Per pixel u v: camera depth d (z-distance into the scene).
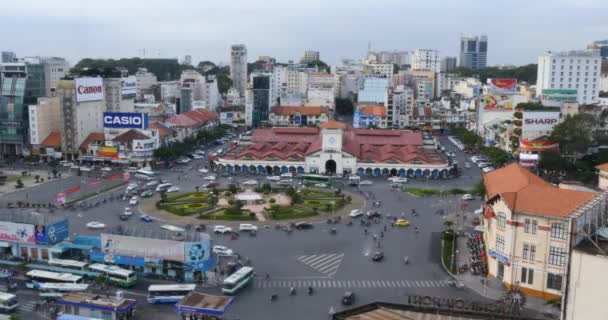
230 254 167.25
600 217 95.12
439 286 145.88
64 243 163.12
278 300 135.75
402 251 173.62
